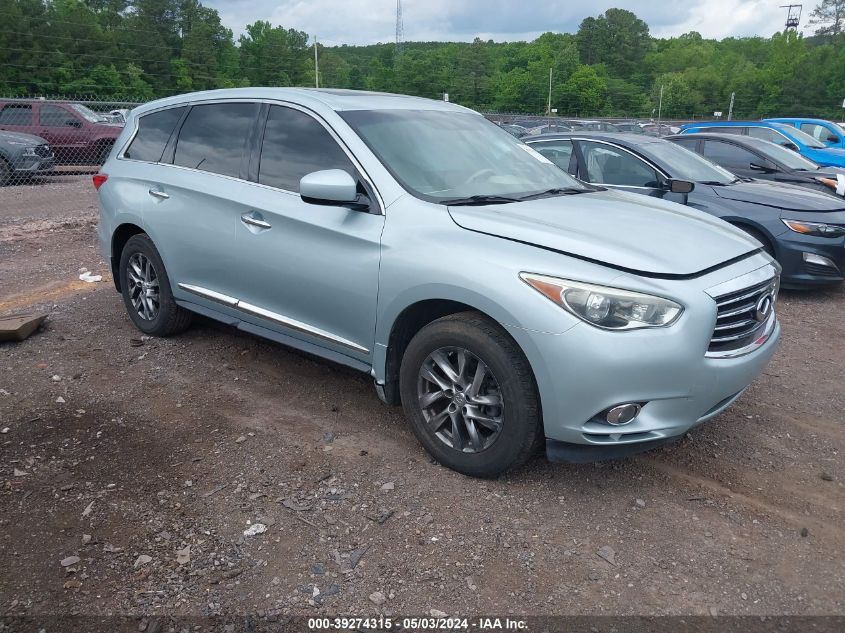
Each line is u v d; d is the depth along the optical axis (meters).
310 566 2.86
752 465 3.74
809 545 3.07
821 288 7.47
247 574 2.80
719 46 154.38
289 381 4.62
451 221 3.47
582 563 2.92
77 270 7.38
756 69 106.19
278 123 4.34
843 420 4.30
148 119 5.30
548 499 3.35
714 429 4.14
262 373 4.73
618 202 4.12
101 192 5.44
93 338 5.32
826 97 92.06
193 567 2.84
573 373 3.03
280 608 2.63
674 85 100.75
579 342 3.01
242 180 4.38
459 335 3.33
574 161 7.79
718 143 9.86
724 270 3.35
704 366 3.14
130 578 2.77
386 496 3.34
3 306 6.07
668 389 3.08
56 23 61.53
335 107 4.14
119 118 19.36
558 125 31.16
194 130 4.86
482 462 3.40
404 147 4.02
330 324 3.94
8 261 7.73
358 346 3.83
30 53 59.03
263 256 4.16
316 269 3.88
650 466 3.69
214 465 3.58
